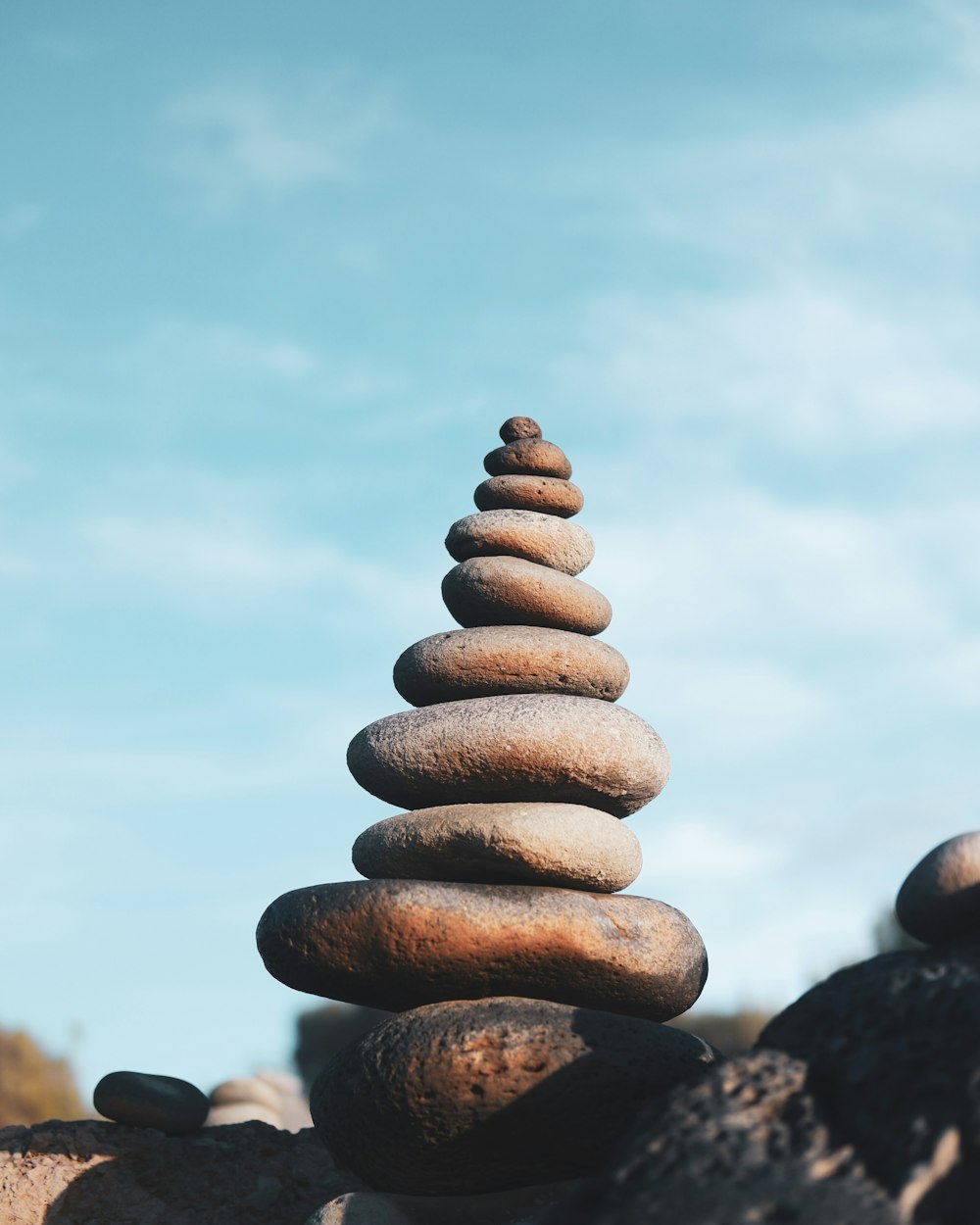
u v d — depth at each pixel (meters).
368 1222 1.05
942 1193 0.78
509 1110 1.01
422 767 1.12
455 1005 1.05
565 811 1.11
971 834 0.93
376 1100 1.03
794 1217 0.76
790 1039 0.89
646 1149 0.83
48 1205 1.17
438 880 1.11
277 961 1.10
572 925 1.07
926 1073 0.82
